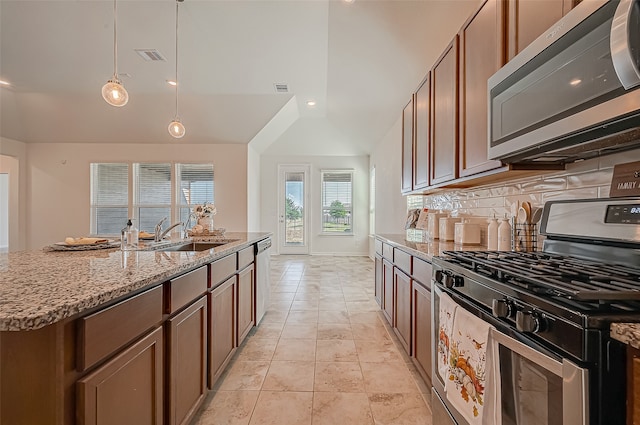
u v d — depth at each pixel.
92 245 2.13
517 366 0.90
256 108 5.30
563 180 1.50
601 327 0.65
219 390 1.93
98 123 5.58
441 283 1.40
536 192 1.69
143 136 5.87
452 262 1.32
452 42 1.98
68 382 0.79
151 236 2.81
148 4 2.88
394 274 2.60
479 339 1.04
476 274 1.09
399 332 2.45
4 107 5.14
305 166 7.67
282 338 2.72
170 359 1.28
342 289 4.45
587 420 0.66
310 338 2.72
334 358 2.35
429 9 2.37
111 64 3.98
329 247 7.67
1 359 0.78
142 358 1.10
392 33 2.86
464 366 1.13
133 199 6.06
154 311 1.17
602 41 0.86
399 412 1.71
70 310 0.77
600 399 0.65
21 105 5.18
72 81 4.46
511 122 1.27
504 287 0.93
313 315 3.33
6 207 7.94
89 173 6.01
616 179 1.17
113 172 6.07
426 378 1.81
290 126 6.74
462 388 1.14
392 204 5.23
